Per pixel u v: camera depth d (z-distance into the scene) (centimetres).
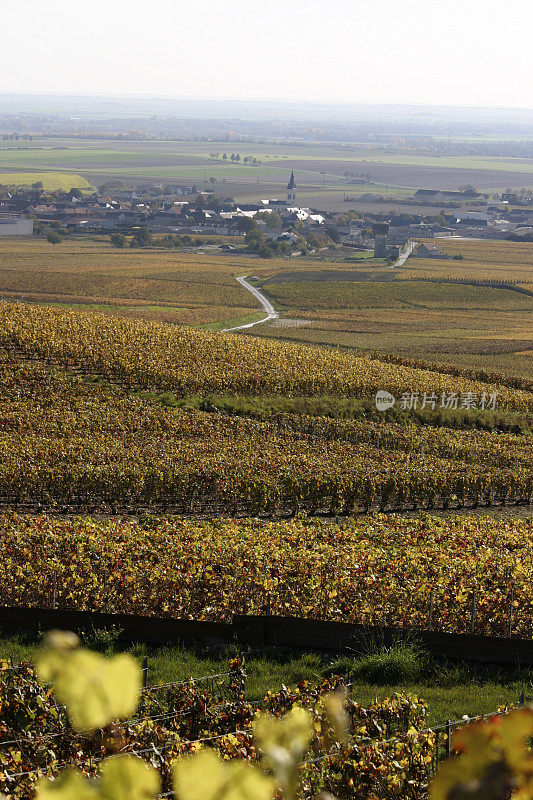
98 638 1566
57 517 3114
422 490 3622
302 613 1781
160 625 1625
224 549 2075
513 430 5412
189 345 6800
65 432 4225
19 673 1094
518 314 14900
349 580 1848
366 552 2102
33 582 1894
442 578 1839
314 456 4034
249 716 952
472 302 15712
